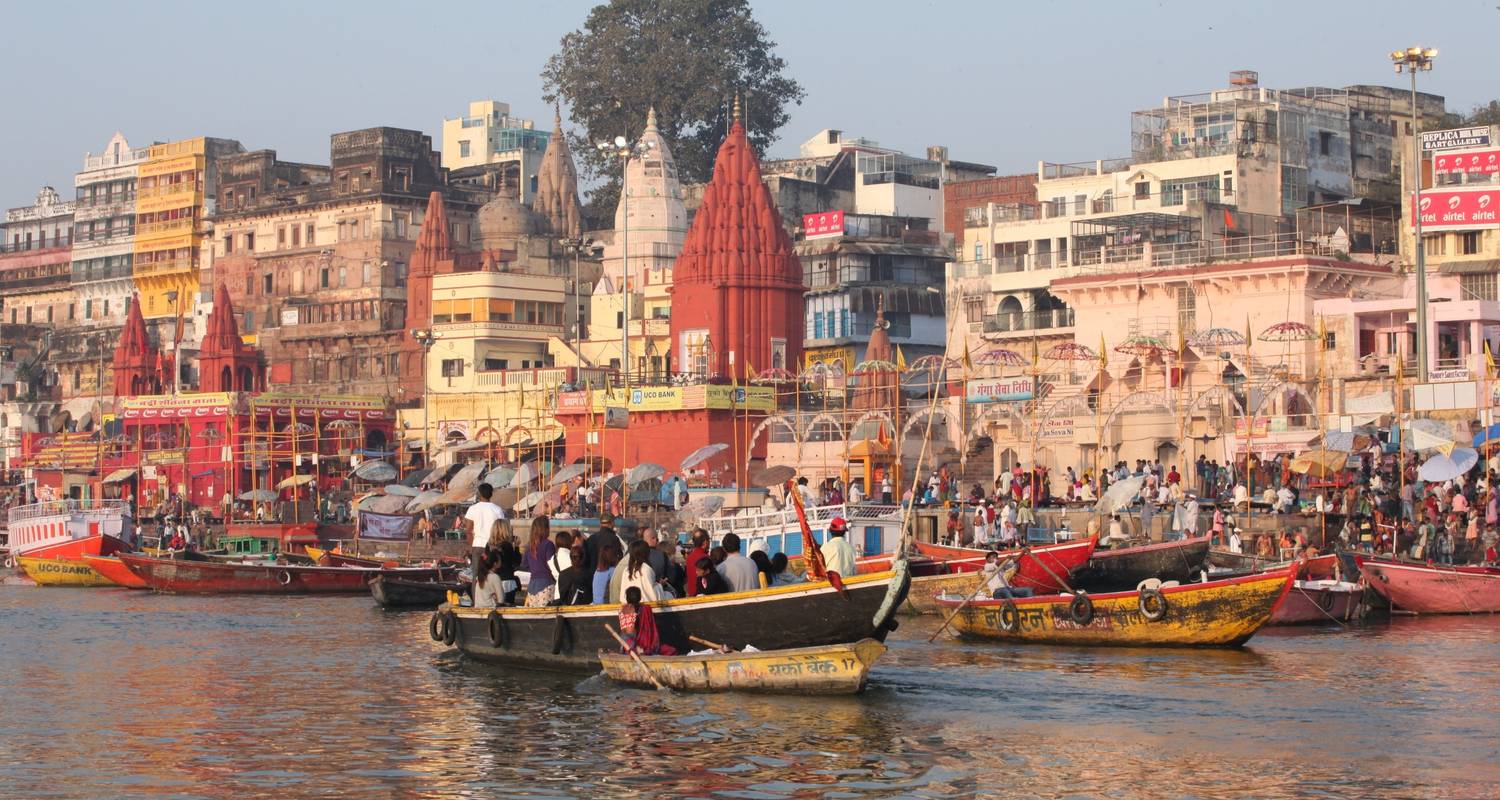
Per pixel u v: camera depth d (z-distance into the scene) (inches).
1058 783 997.2
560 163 4766.2
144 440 4030.5
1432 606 1909.4
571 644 1362.0
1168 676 1379.2
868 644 1209.4
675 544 2015.3
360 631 1861.5
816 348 3703.3
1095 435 2807.6
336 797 973.2
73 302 5329.7
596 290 4040.4
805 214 4303.6
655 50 4859.7
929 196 4534.9
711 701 1240.8
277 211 4564.5
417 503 2859.3
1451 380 2399.1
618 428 2923.2
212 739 1145.4
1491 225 2844.5
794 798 965.2
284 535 3058.6
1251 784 993.5
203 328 4726.9
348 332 4227.4
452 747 1104.8
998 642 1614.2
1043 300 3412.9
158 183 5068.9
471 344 3897.6
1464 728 1154.7
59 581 2817.4
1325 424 2431.1
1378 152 3676.2
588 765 1045.8
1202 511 2274.9
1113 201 3452.3
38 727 1198.3
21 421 4896.7
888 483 2554.1
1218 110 3454.7
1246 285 2844.5
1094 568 1849.2
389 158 4392.2
